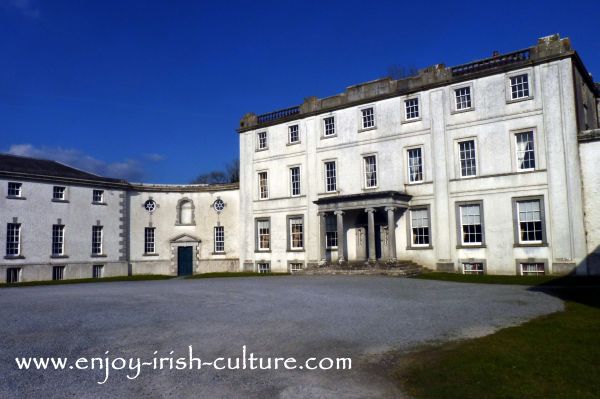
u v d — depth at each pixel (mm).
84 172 43250
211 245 44094
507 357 9648
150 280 35250
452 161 31359
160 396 8133
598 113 33781
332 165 37375
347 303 17125
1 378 9055
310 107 38750
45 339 11938
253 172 42000
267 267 40406
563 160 27453
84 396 8156
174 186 44875
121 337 12031
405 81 33750
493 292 19703
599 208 26328
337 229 34500
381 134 34719
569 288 20844
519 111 29062
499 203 29438
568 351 9984
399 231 33281
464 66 31453
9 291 26047
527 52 29094
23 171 36844
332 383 8633
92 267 40344
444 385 8344
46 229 37938
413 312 14930
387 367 9367
